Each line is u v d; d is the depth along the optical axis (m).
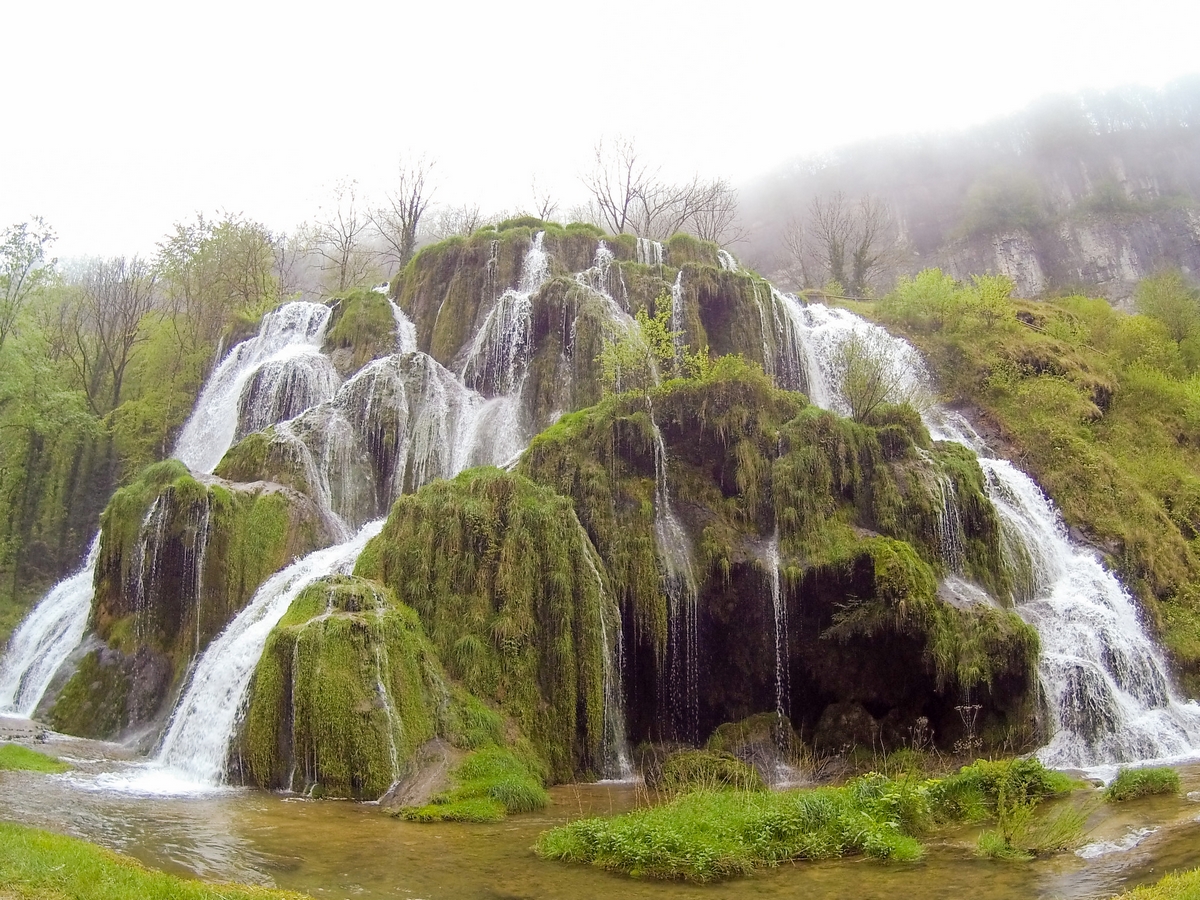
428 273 42.03
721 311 36.88
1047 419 37.19
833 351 39.41
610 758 21.20
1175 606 30.73
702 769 18.89
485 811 15.84
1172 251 119.69
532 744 19.73
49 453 47.91
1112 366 43.62
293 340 42.91
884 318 44.69
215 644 23.17
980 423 38.09
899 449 26.69
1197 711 25.06
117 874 9.79
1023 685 21.84
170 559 25.30
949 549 25.66
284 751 17.94
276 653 18.44
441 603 20.84
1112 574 30.59
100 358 56.72
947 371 40.59
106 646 25.61
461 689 19.62
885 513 24.97
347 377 37.88
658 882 11.91
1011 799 15.58
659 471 25.16
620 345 30.42
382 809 16.22
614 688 21.84
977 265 124.12
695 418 26.11
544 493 22.84
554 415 32.41
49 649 28.52
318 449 30.28
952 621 22.00
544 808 16.97
